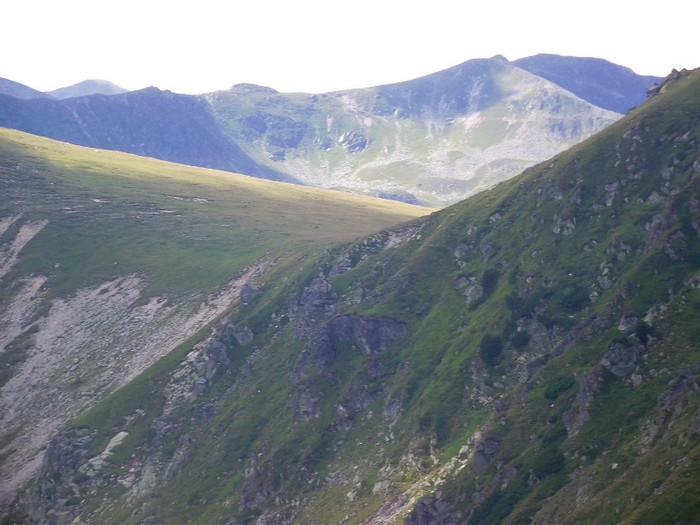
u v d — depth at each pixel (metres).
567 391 123.06
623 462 102.12
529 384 131.50
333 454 158.88
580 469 107.88
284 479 158.75
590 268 153.12
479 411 142.88
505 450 122.00
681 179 154.12
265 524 150.62
